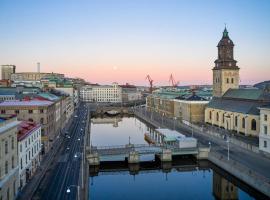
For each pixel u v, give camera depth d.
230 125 147.12
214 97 179.88
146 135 158.12
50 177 77.75
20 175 69.62
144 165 110.69
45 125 111.12
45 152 104.19
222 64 174.12
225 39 174.25
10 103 116.19
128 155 106.06
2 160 57.59
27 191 68.00
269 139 98.50
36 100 125.25
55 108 134.38
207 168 107.50
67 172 81.94
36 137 87.19
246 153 105.50
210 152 107.75
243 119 136.50
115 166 106.94
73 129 158.88
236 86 173.25
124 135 174.25
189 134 145.38
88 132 154.88
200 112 184.25
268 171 83.50
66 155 100.94
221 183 91.00
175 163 109.56
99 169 104.25
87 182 75.75
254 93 143.50
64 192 67.19
